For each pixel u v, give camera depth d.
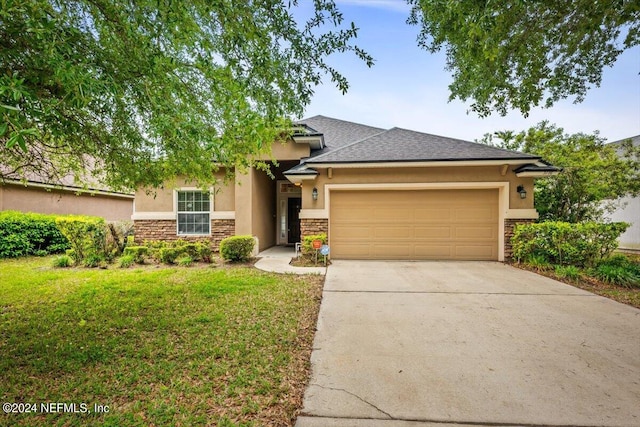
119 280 7.25
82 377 3.16
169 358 3.56
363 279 7.44
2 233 10.70
